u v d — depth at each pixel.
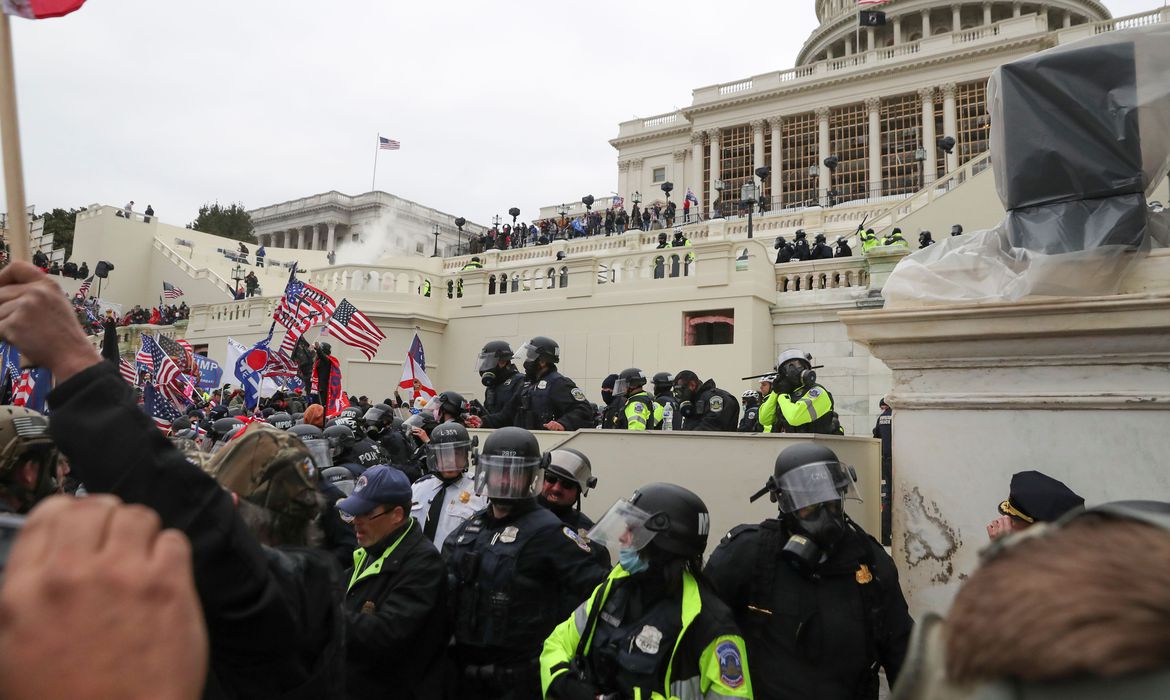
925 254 4.18
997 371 3.76
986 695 0.75
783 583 3.07
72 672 0.73
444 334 21.59
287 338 15.05
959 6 59.84
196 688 0.83
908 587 3.85
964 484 3.75
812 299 17.09
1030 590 0.75
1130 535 0.78
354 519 3.59
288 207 73.69
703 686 2.68
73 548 0.80
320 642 1.79
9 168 1.51
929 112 48.16
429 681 3.48
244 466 1.95
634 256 18.84
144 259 45.12
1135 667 0.64
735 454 4.85
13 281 1.44
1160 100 3.61
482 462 3.73
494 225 37.88
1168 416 3.36
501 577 3.54
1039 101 3.81
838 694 2.93
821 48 68.38
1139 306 3.30
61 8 1.85
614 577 2.94
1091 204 3.63
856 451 4.57
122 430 1.43
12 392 9.48
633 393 7.91
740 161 55.16
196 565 1.41
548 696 2.86
